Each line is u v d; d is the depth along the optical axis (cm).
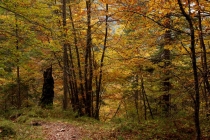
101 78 1961
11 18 1379
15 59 1513
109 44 1823
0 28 1400
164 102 1583
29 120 1344
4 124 1049
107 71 1909
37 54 1669
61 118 1580
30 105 2291
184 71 1238
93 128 1307
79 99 2162
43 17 1453
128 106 2306
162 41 1066
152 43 1070
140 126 1212
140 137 1062
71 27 1875
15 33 1459
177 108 1555
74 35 1789
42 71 2194
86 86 1988
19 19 1360
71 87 2252
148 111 2108
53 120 1437
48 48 1390
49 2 1739
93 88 2220
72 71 2064
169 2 748
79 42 1919
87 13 1600
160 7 771
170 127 1170
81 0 1842
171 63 1320
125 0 795
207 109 1111
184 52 1135
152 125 1220
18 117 1423
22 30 1362
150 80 1589
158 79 1502
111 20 889
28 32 1352
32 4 1379
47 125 1295
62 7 1955
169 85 1510
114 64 1555
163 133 1096
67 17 2058
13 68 2184
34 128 1180
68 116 1697
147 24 919
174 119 1273
